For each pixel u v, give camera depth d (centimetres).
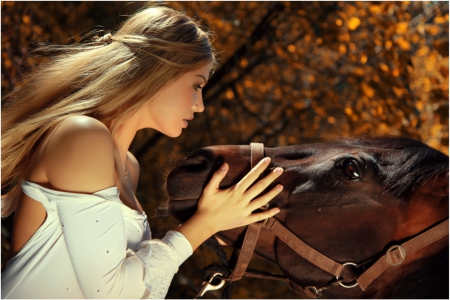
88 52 219
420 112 569
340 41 620
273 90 813
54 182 189
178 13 225
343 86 717
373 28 613
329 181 214
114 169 212
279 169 208
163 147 748
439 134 557
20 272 195
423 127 567
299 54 696
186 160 218
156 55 212
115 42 218
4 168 213
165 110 217
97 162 190
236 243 225
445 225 207
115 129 215
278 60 790
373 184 212
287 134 796
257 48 729
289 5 656
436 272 211
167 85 215
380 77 586
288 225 215
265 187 208
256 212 216
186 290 627
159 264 198
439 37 609
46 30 651
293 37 750
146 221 228
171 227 268
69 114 205
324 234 213
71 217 184
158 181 693
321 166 216
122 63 212
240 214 207
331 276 217
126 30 223
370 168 212
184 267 665
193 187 213
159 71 211
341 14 600
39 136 204
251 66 771
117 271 187
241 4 712
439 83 566
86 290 185
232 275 223
